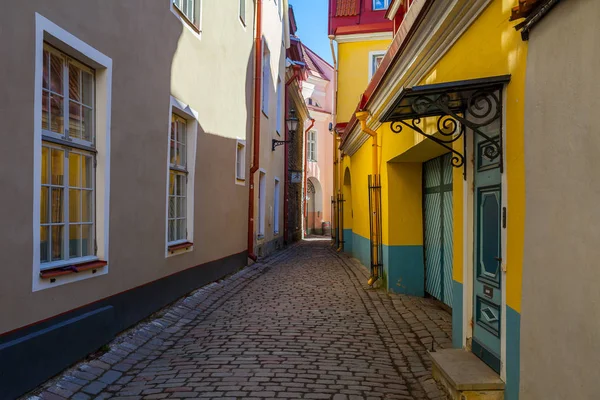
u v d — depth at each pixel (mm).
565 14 2584
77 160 5125
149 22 6488
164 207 7141
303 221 27453
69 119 4977
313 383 4504
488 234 4035
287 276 11414
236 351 5504
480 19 4039
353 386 4445
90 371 4648
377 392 4312
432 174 8414
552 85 2744
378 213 9820
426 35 5121
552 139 2750
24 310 4066
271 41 15555
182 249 7984
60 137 4793
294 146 22844
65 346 4535
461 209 4695
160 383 4508
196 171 8578
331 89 34250
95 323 5094
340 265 13578
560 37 2646
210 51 9125
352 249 16047
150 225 6664
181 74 7699
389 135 8695
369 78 17172
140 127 6277
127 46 5883
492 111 3832
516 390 3344
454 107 4258
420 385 4500
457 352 4418
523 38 3113
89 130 5355
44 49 4566
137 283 6293
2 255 3814
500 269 3713
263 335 6191
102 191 5410
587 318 2363
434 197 8289
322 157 33125
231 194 10922
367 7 17281
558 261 2668
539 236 2916
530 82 3049
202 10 8578
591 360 2322
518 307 3311
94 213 5391
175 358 5297
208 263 9406
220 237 10172
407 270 8914
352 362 5125
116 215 5699
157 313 6902
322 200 33094
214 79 9422
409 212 8930
